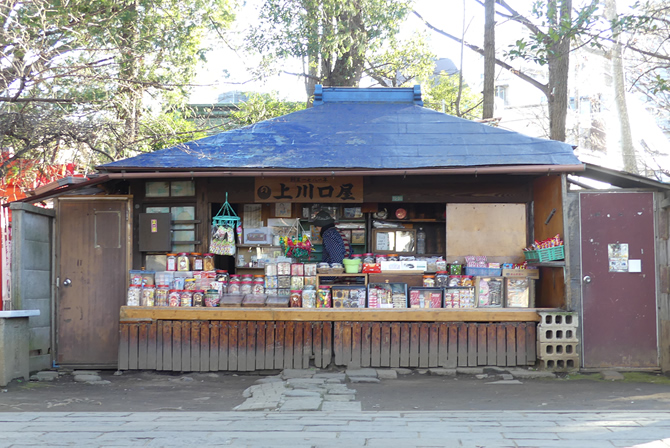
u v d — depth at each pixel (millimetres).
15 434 5230
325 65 19609
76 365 9258
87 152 11945
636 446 4633
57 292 9359
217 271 9391
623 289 8820
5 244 9367
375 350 8773
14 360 8156
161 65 14945
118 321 9289
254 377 8688
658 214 8797
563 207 8445
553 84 13969
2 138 9727
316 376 8344
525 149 8938
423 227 10453
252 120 18516
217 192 9445
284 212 10000
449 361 8742
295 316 8781
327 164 8664
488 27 14508
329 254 9695
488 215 9461
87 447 4812
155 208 9484
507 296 8961
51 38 11734
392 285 9203
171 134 11367
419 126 9805
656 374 8609
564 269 8484
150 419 5867
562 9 11430
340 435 5105
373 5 17359
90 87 11984
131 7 13844
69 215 9445
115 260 9391
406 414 6082
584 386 7793
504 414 6043
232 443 4875
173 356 8844
